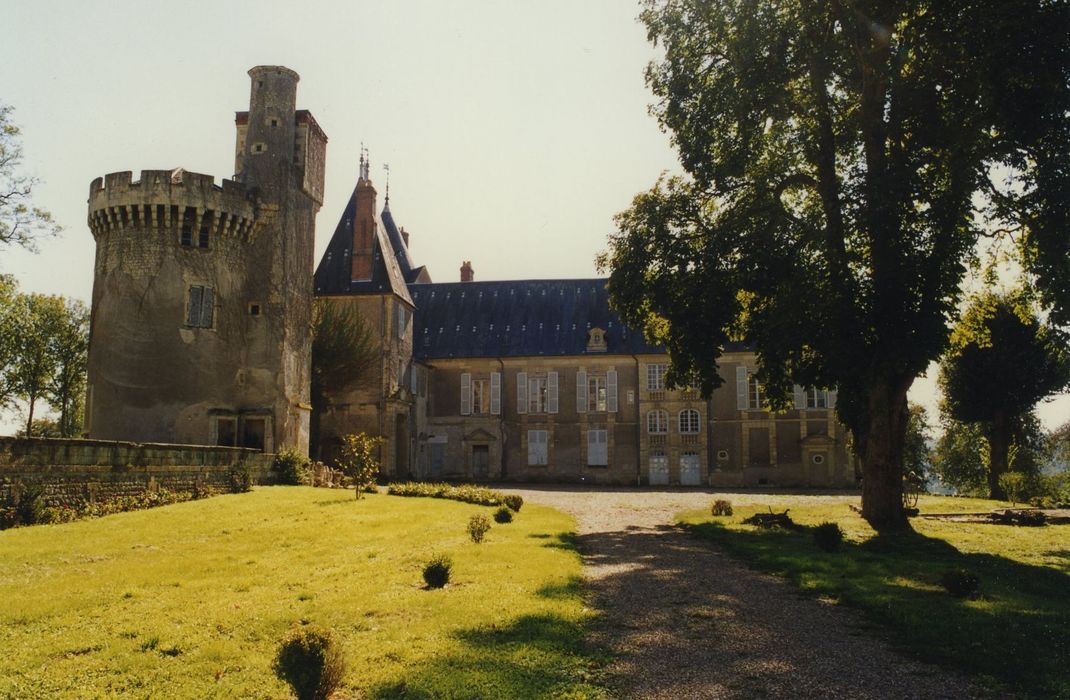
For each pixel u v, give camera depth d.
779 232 22.89
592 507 29.62
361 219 46.88
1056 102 17.25
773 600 11.95
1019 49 16.97
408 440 48.25
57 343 54.59
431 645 8.80
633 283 24.50
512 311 55.94
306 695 7.00
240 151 38.75
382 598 11.19
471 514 23.48
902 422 22.59
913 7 19.39
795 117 24.14
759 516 22.31
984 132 19.83
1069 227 18.86
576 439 52.00
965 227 21.45
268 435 34.72
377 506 24.55
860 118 21.97
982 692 7.67
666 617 10.59
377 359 44.78
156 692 7.48
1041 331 24.39
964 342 26.31
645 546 17.94
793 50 21.98
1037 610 11.15
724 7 22.06
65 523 18.33
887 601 11.55
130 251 33.59
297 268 37.62
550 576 12.88
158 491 23.16
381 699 7.18
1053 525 23.75
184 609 10.58
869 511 22.53
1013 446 45.59
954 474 62.16
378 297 45.47
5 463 17.91
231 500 23.81
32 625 9.72
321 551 15.80
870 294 19.59
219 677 7.93
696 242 24.34
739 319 26.55
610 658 8.55
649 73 23.91
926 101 20.19
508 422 52.72
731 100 21.97
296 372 37.00
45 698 7.28
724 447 50.34
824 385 22.03
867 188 19.80
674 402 51.25
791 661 8.62
